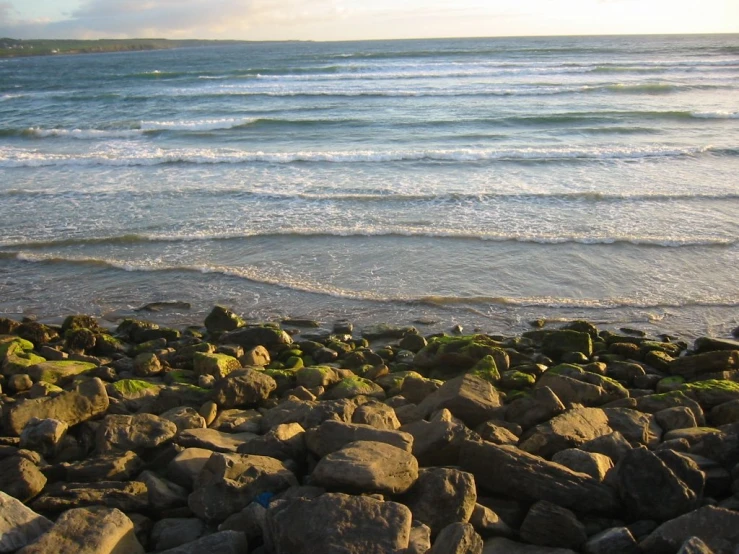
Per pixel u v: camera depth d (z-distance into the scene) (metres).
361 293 11.68
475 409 6.95
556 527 4.77
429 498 4.93
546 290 11.72
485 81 42.97
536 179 18.31
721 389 7.73
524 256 13.05
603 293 11.59
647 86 36.78
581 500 5.07
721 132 24.75
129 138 26.27
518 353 9.25
